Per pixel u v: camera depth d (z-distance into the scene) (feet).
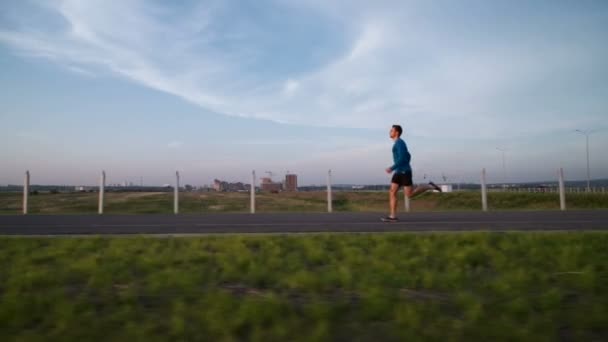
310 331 9.95
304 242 20.84
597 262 16.60
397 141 31.01
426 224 29.53
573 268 15.90
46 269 15.87
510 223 29.91
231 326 10.14
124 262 17.08
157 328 10.10
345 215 38.86
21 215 40.83
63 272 15.43
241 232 25.73
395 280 14.38
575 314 11.05
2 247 19.93
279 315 10.98
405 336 9.68
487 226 28.02
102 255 18.28
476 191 108.88
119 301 12.19
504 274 15.16
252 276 14.93
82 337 9.53
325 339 9.47
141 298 12.62
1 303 11.59
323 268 16.40
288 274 15.39
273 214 41.04
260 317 10.72
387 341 9.52
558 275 15.08
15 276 14.75
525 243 20.03
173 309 11.50
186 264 16.90
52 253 18.61
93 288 13.66
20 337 9.52
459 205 101.60
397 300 12.25
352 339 9.64
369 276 14.90
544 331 9.95
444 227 27.55
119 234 25.08
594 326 10.28
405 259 17.43
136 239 22.11
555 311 11.35
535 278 14.79
